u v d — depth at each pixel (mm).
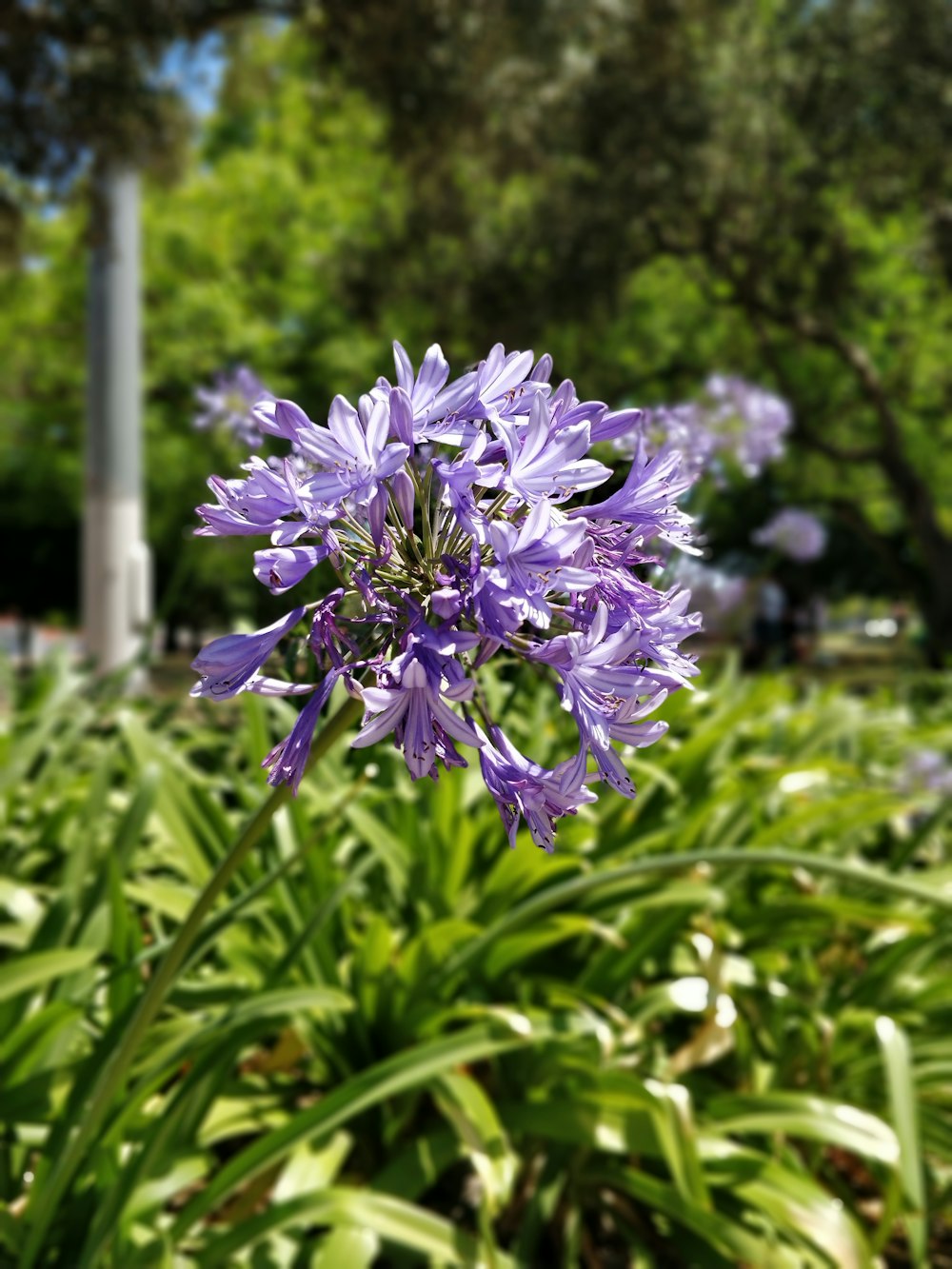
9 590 31156
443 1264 2270
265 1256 2170
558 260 14203
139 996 2350
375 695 1148
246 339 21000
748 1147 2760
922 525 16234
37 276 21250
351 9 10945
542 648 1217
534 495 1229
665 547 1857
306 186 24500
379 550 1278
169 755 3488
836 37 13812
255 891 2121
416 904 2961
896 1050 2545
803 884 3564
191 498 22781
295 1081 2730
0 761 3973
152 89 10555
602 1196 2674
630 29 13211
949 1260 2824
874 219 15047
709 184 14195
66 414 22828
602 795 3543
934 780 5168
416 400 1305
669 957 3180
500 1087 2764
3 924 2891
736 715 3900
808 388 18500
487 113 12992
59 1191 1856
